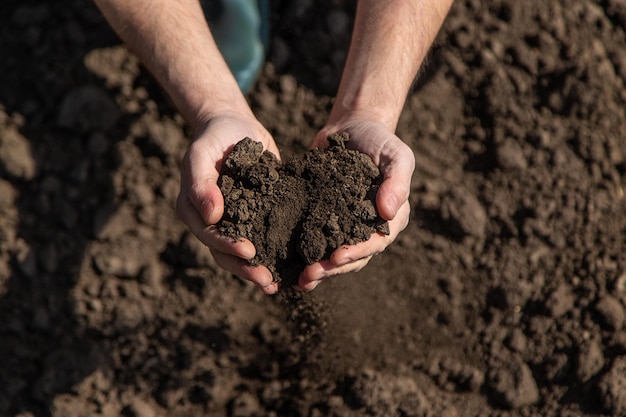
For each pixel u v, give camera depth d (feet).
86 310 4.31
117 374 4.33
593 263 4.48
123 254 4.36
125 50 4.50
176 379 4.33
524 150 4.57
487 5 4.68
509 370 4.42
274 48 4.60
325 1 4.66
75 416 4.26
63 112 4.42
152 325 4.35
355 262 3.50
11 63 4.48
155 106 4.48
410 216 4.53
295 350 4.38
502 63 4.65
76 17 4.52
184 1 3.84
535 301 4.48
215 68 3.75
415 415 4.33
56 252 4.35
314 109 4.59
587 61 4.63
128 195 4.42
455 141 4.61
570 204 4.53
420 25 3.80
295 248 3.47
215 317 4.37
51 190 4.39
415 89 4.60
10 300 4.31
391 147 3.55
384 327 4.43
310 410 4.33
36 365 4.32
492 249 4.52
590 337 4.43
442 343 4.45
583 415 4.39
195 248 4.36
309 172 3.52
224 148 3.56
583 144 4.57
